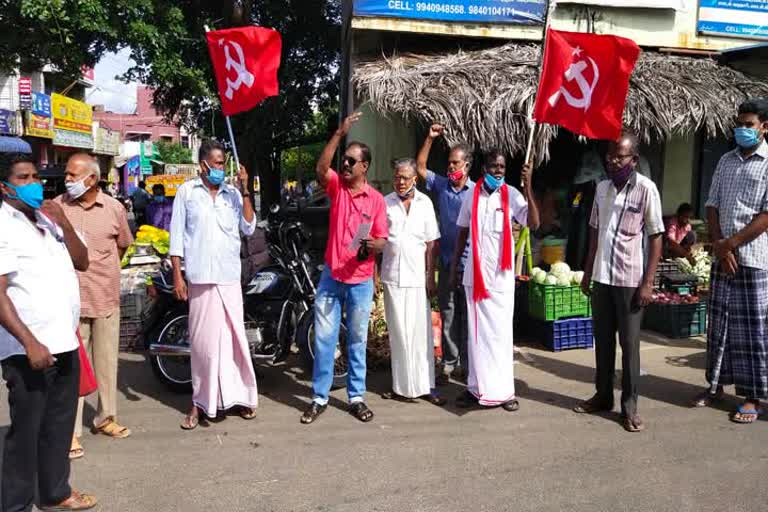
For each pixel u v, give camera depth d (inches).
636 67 278.8
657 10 309.9
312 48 573.6
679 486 140.6
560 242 296.4
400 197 188.9
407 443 163.9
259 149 553.9
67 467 129.2
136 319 253.0
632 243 171.6
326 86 578.6
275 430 172.9
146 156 1547.7
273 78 187.6
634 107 250.8
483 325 184.4
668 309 268.4
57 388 125.6
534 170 300.8
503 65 267.0
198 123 609.3
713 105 261.0
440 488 139.7
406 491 138.5
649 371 224.7
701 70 288.2
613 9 307.0
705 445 162.7
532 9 295.6
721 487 140.3
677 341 263.9
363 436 168.6
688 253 294.2
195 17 512.7
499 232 182.9
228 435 169.3
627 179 172.4
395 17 288.0
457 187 206.4
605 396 185.3
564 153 300.7
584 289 189.5
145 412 186.4
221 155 169.0
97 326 163.9
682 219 300.5
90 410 187.6
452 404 194.1
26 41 371.6
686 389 206.4
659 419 180.7
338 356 205.5
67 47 382.3
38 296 118.6
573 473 146.9
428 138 211.0
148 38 403.5
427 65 268.7
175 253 171.2
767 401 196.2
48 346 119.1
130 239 170.4
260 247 218.8
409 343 190.9
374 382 215.3
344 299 181.8
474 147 241.6
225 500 134.8
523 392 203.5
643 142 286.0
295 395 201.5
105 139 1143.6
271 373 223.0
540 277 250.7
